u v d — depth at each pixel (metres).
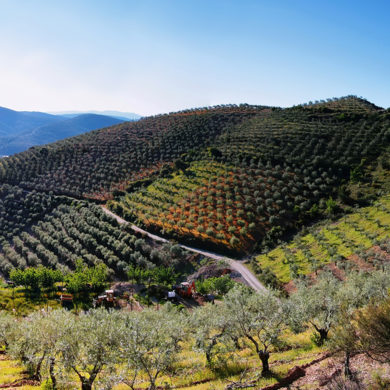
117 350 19.72
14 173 170.62
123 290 84.00
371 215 92.00
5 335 36.91
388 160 115.50
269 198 111.31
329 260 78.44
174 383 24.70
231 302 25.12
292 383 20.64
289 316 25.58
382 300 18.69
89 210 130.25
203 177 134.12
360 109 170.00
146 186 143.75
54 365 24.06
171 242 104.25
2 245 120.25
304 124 157.62
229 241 101.44
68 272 95.62
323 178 115.69
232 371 25.77
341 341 18.53
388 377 17.41
